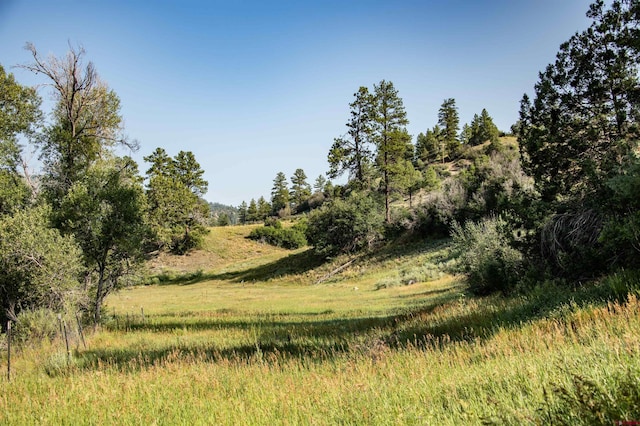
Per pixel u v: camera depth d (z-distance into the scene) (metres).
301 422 4.54
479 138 115.81
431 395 4.54
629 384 2.92
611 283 7.93
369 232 52.75
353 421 4.20
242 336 13.73
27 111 24.55
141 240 21.09
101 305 21.05
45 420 5.72
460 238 22.92
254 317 20.83
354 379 5.97
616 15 13.81
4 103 23.83
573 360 4.21
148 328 18.30
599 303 7.27
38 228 15.62
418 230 50.38
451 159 109.69
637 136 13.84
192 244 74.62
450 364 6.15
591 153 14.52
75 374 8.86
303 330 14.09
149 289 57.88
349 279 45.06
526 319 8.38
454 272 31.72
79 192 19.58
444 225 47.38
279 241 85.56
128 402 6.11
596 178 12.19
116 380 7.84
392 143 55.31
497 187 39.50
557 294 10.02
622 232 9.41
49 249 15.61
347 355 8.70
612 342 4.57
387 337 10.38
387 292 31.59
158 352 11.42
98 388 7.31
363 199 54.28
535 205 14.52
